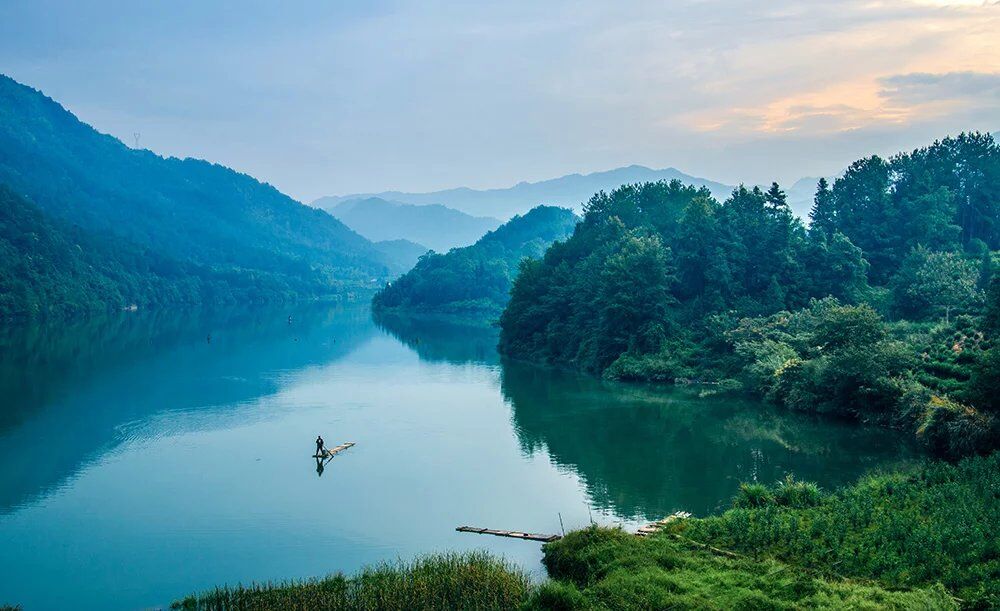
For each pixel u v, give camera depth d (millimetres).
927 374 91688
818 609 40469
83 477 76875
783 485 62594
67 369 142875
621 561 49188
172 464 81312
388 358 163750
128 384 128250
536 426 96812
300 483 74438
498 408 108625
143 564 55812
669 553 49938
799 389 101375
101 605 49438
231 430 96375
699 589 44250
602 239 168750
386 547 58219
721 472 74875
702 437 88875
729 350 126500
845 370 93812
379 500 69000
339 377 137125
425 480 74750
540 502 67438
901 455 77750
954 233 151750
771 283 136125
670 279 138500
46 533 62031
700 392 115875
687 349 129125
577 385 125938
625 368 128500
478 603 44000
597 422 98375
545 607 43250
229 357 163375
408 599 44062
